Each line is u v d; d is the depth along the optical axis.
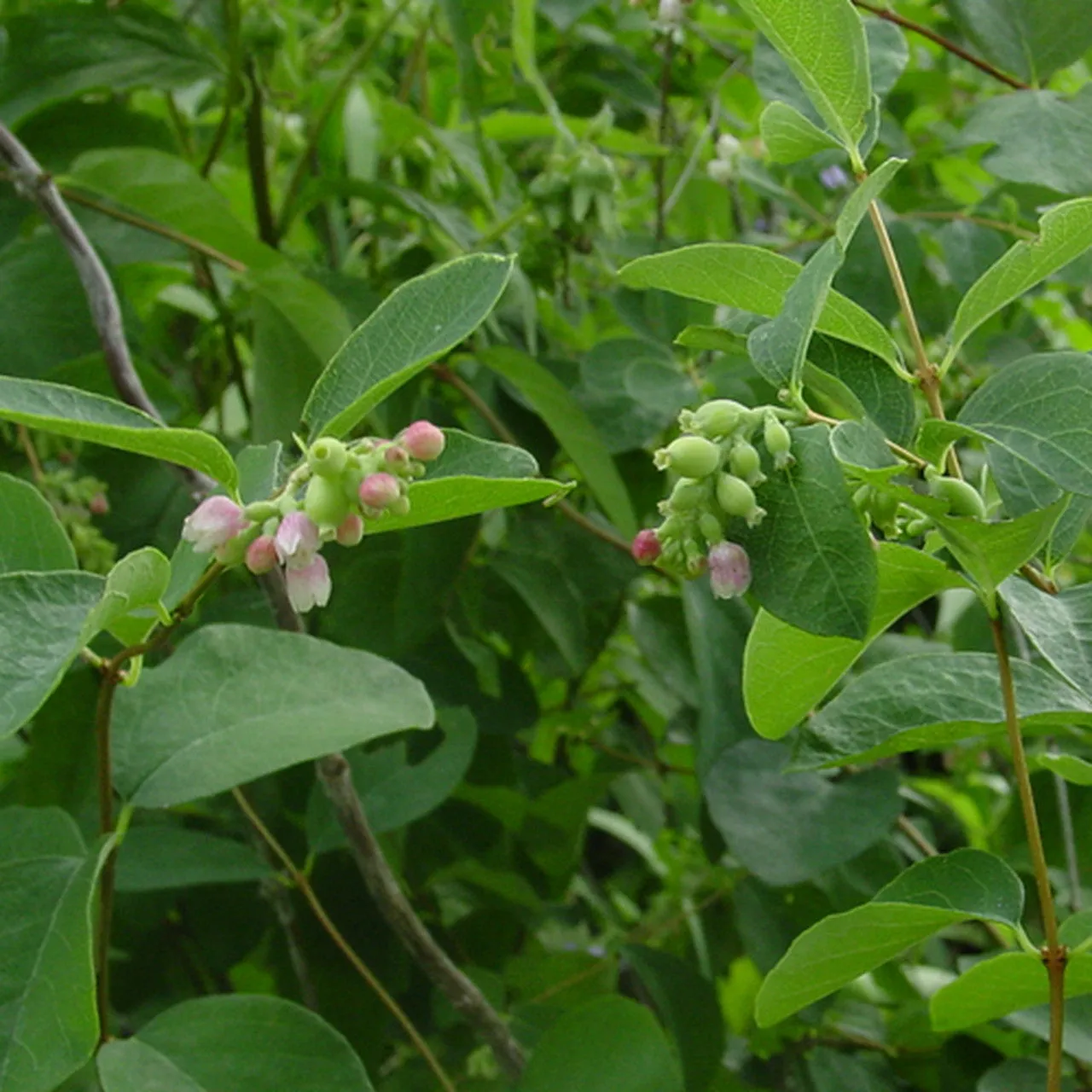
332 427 0.36
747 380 0.54
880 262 0.55
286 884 0.49
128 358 0.47
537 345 0.69
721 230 0.79
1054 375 0.36
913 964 0.68
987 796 0.75
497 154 0.65
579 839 0.64
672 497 0.36
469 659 0.60
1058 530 0.39
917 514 0.38
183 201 0.53
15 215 0.54
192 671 0.43
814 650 0.39
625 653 0.75
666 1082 0.45
